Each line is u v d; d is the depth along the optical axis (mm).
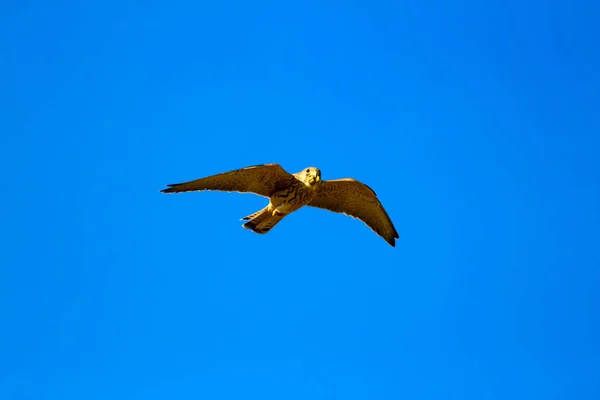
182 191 16562
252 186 17203
